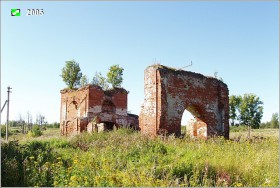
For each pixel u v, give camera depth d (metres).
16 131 55.72
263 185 8.72
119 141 15.28
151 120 18.88
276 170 10.01
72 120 33.47
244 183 9.10
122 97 35.91
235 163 10.29
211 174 9.38
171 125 18.84
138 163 10.28
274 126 77.25
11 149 10.41
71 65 46.94
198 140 17.06
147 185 7.44
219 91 22.14
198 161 10.42
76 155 11.02
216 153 12.16
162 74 18.92
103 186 7.21
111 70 47.44
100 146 14.94
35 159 9.93
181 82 19.83
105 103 35.06
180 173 9.23
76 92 35.28
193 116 22.02
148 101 19.31
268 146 15.06
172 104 19.09
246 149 13.61
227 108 22.47
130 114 38.22
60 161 9.22
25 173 8.33
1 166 8.47
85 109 33.41
